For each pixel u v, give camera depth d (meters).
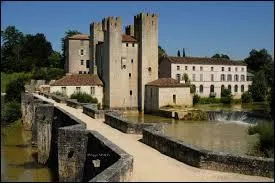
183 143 22.98
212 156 20.72
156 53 86.12
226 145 42.75
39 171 32.34
